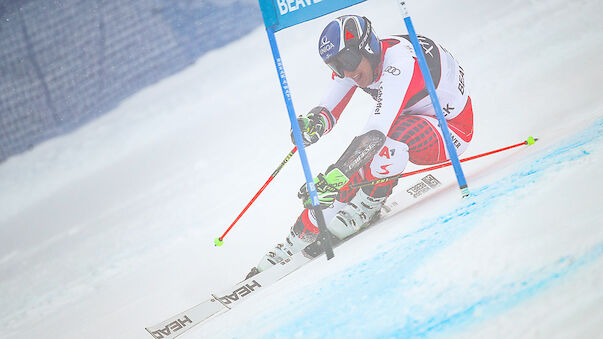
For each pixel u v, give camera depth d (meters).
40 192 33.44
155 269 17.14
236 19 45.62
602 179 7.96
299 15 12.05
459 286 6.81
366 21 12.33
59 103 42.78
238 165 26.22
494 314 5.90
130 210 25.91
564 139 11.90
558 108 16.27
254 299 10.29
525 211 8.06
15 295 20.06
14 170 37.41
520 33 26.59
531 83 19.97
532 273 6.35
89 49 45.72
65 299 17.66
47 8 47.03
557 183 8.69
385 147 11.84
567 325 5.22
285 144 26.75
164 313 12.55
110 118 40.53
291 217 17.55
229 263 15.13
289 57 39.19
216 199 22.62
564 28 24.88
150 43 45.38
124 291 15.97
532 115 16.78
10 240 27.91
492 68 23.66
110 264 19.80
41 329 15.16
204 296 12.84
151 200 26.23
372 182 11.80
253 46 42.56
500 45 26.28
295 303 8.79
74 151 37.66
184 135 33.59
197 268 15.60
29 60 45.81
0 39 46.25
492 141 15.71
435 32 31.88
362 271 8.84
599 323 5.04
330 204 12.37
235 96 36.69
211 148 30.19
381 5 38.72
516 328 5.51
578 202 7.54
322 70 34.97
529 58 23.08
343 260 10.05
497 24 29.27
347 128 24.11
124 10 45.97
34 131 41.62
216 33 44.62
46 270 21.80
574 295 5.61
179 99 39.62
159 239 20.45
